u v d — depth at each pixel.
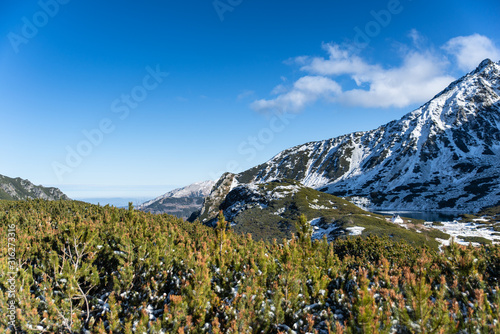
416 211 140.12
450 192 154.38
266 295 8.27
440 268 8.59
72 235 9.34
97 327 6.69
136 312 7.27
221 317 7.39
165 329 6.58
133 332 6.47
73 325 6.95
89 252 9.78
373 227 62.75
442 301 5.96
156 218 24.75
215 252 10.85
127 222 15.83
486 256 9.50
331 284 9.23
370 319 5.47
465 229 76.81
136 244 10.66
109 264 10.55
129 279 8.63
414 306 5.63
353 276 9.23
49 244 10.71
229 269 9.99
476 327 5.35
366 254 22.31
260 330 6.83
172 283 9.25
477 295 6.08
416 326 5.47
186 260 9.77
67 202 34.00
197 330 6.57
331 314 6.93
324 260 10.73
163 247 10.98
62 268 8.48
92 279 8.71
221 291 8.52
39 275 8.88
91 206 33.09
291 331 6.77
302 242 11.59
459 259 8.09
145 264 9.42
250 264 9.95
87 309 7.63
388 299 6.71
